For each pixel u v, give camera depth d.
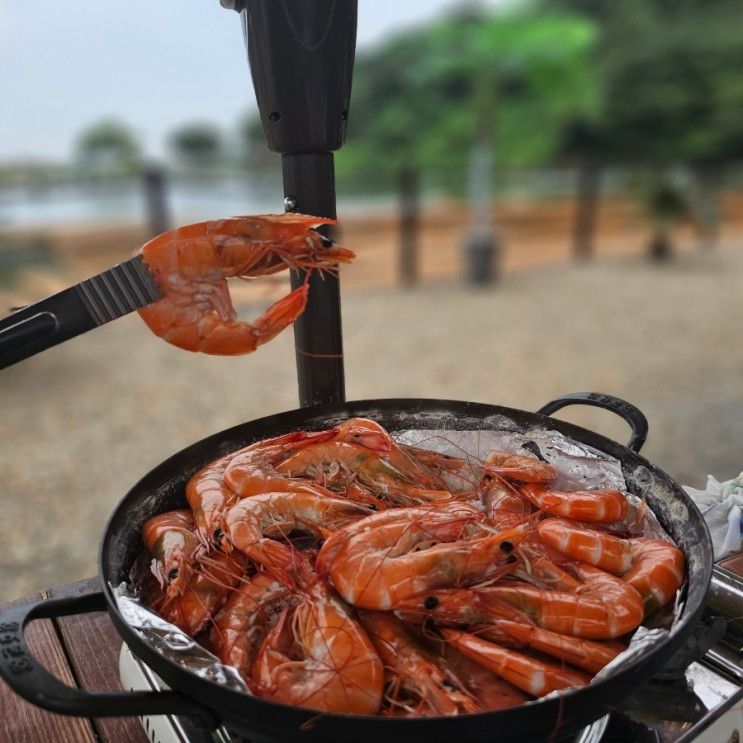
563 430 1.26
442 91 9.62
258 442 1.28
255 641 1.00
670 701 0.96
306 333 1.36
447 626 1.00
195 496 1.16
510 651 0.92
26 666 0.75
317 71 1.14
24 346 0.84
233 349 0.97
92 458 3.50
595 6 17.06
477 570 1.02
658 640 0.84
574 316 6.27
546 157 13.48
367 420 1.29
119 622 0.81
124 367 4.98
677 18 16.38
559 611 0.96
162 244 0.91
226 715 0.75
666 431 3.65
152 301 0.90
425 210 13.04
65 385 4.62
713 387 4.35
